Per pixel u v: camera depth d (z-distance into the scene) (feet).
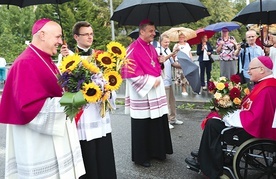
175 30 27.07
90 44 10.74
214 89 12.00
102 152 10.93
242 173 12.72
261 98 10.71
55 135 8.17
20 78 7.86
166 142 14.85
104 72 8.82
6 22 94.53
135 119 14.14
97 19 82.17
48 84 8.24
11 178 8.64
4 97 8.09
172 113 20.56
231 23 28.30
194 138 17.88
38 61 8.20
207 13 13.28
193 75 20.17
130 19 14.26
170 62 19.83
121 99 30.76
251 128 10.69
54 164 8.49
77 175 8.89
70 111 7.67
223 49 26.48
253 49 20.79
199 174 13.17
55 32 8.37
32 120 7.91
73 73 7.84
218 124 11.55
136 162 14.37
